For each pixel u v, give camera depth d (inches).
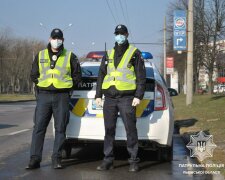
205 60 1989.4
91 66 322.3
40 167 301.0
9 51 3275.1
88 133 296.7
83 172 285.7
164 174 283.1
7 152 371.6
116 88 277.9
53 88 285.3
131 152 286.4
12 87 3459.6
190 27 918.4
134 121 281.7
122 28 280.5
